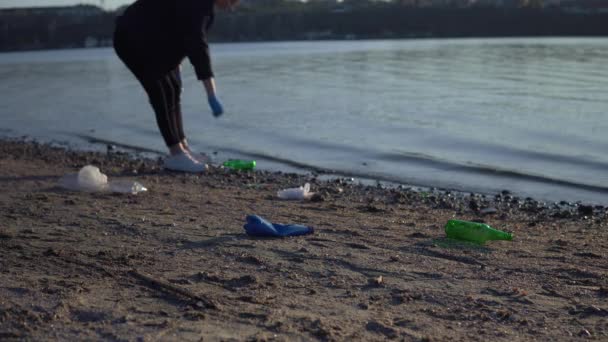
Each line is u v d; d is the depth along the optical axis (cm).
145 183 866
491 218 729
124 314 388
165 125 948
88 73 3353
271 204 742
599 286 454
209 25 845
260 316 389
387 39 7538
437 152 1138
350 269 486
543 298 430
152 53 849
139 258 505
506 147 1153
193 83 2478
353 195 856
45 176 898
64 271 470
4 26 7969
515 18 6750
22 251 520
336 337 362
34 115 1806
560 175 960
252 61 3775
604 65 2678
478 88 2022
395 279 465
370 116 1531
